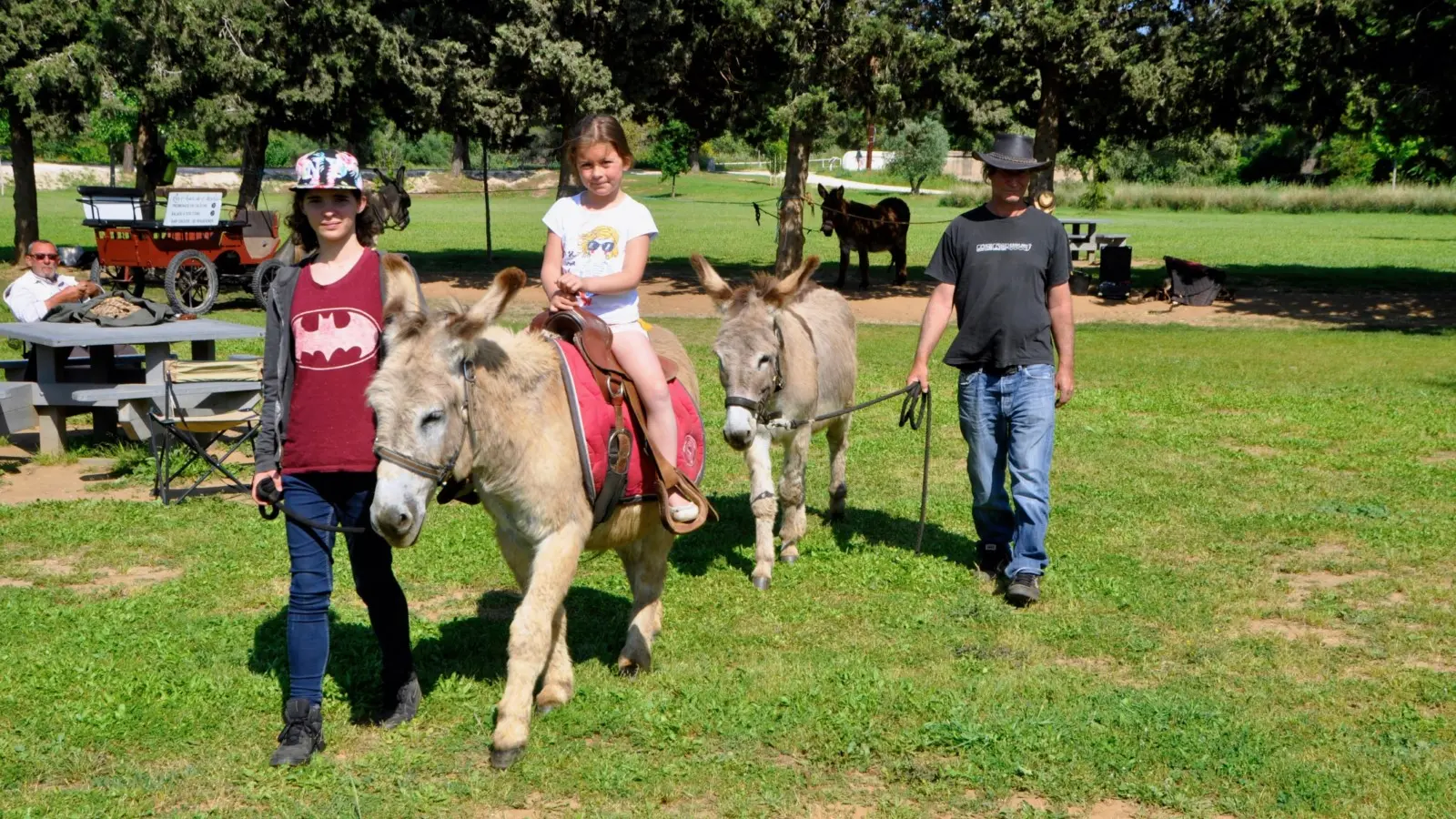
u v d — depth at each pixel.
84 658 5.68
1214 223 54.94
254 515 8.44
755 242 39.41
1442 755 4.76
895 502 9.15
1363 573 7.38
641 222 5.03
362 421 4.52
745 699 5.24
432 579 7.13
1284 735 4.94
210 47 21.92
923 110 24.94
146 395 9.87
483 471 4.45
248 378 8.95
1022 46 23.97
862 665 5.70
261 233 21.23
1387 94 23.44
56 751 4.70
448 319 4.21
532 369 4.57
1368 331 20.20
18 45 22.64
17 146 26.52
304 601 4.66
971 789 4.52
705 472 10.11
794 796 4.41
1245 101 25.55
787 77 24.81
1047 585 7.07
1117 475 9.90
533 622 4.61
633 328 5.12
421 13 24.31
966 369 7.15
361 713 5.12
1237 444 11.27
